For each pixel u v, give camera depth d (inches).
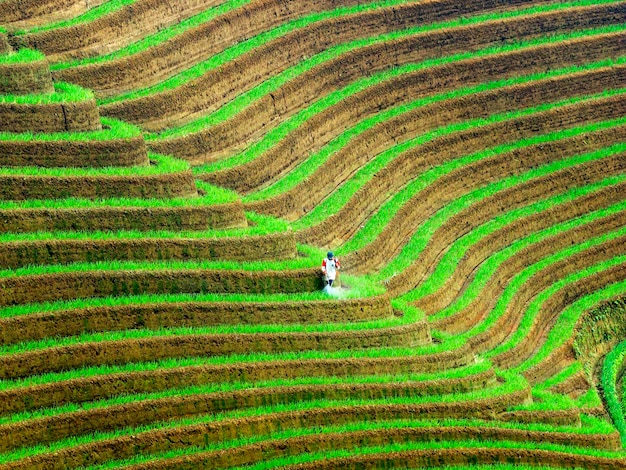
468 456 1733.5
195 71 2470.5
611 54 3110.2
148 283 1839.3
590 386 2271.2
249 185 2305.6
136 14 2488.9
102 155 2000.5
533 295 2485.2
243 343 1807.3
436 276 2338.8
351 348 1884.8
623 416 2214.6
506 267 2491.4
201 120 2395.4
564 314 2465.6
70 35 2351.1
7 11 2322.8
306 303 1900.8
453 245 2490.2
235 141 2394.2
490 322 2293.3
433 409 1801.2
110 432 1610.5
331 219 2299.5
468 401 1834.4
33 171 1930.4
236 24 2640.3
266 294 1916.8
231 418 1667.1
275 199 2251.5
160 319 1802.4
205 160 2320.4
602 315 2516.0
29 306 1739.7
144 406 1638.8
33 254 1811.0
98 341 1713.8
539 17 3061.0
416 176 2632.9
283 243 1995.6
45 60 2098.9
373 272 2269.9
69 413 1593.3
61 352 1680.6
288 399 1742.1
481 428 1786.4
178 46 2484.0
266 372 1772.9
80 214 1882.4
